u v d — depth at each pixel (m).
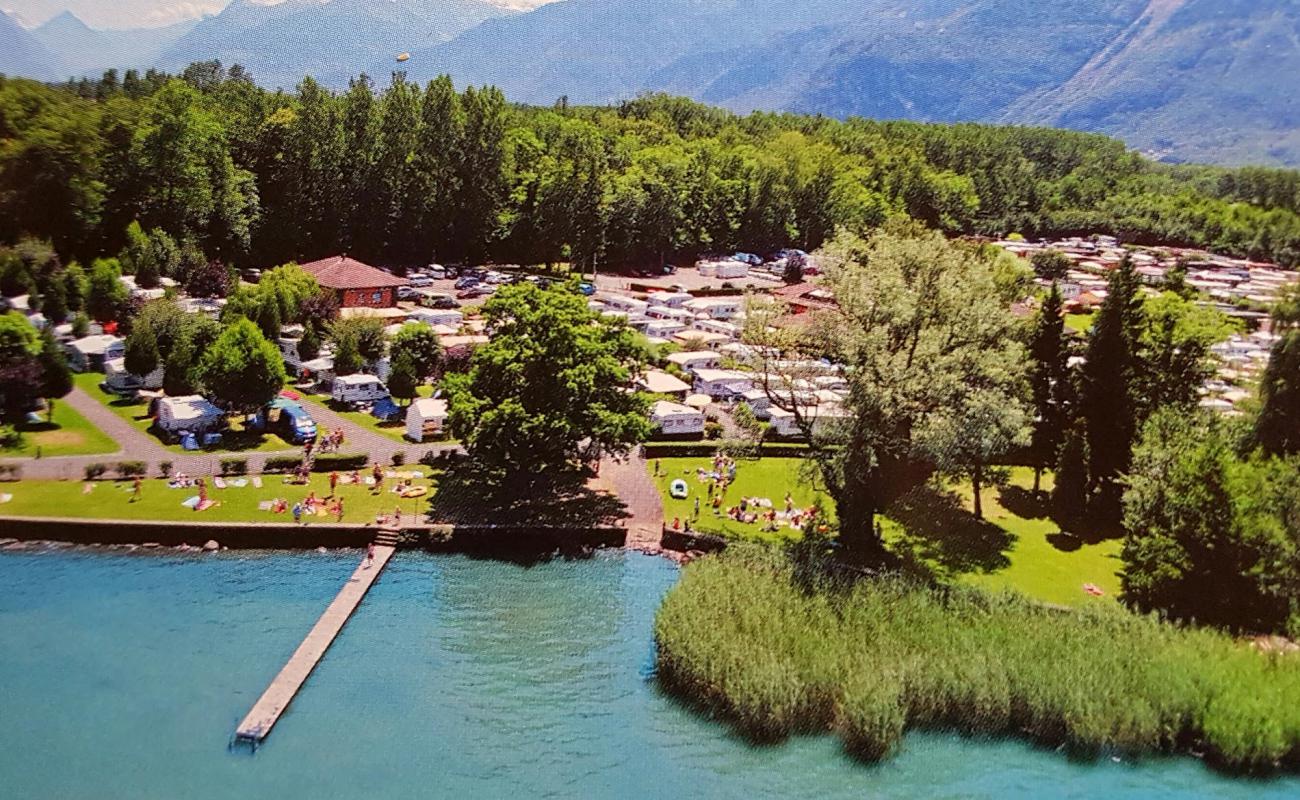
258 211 151.75
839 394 88.25
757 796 42.16
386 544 65.88
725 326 127.62
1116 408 72.81
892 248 66.88
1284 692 47.00
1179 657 48.91
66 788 40.34
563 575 63.62
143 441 78.00
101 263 109.19
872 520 65.88
